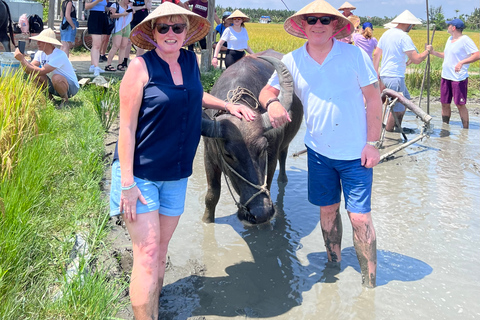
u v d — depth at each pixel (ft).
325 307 11.98
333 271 13.79
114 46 37.78
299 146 27.30
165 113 9.40
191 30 10.75
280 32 186.91
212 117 14.21
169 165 9.85
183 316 11.42
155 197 9.90
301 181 21.72
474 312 11.80
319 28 11.00
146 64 9.33
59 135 22.09
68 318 9.74
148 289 9.77
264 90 12.91
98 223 14.25
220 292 12.60
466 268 13.94
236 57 34.96
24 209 13.01
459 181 21.61
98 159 20.12
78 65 41.42
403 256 14.56
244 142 12.80
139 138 9.59
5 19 35.14
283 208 18.66
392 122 29.91
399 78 28.71
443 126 32.86
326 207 13.33
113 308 10.94
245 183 12.87
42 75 27.43
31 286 10.66
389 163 24.16
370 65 11.46
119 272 12.55
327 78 11.43
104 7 35.12
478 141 28.81
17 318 9.50
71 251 12.73
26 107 17.84
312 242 15.79
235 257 14.61
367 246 12.31
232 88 14.67
